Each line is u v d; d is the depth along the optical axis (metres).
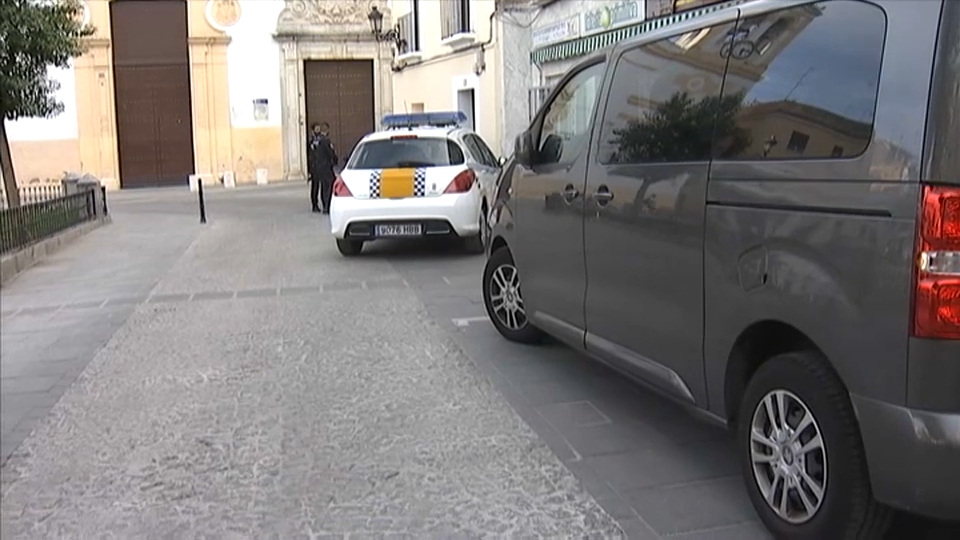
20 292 10.49
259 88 28.83
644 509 4.11
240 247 13.59
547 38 17.09
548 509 4.14
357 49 29.30
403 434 5.15
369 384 6.11
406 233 11.30
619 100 5.02
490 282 7.14
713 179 4.01
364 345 7.14
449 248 12.44
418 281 9.93
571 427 5.18
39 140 27.77
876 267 3.13
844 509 3.32
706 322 4.08
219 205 21.70
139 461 4.90
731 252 3.87
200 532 4.03
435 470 4.62
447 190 11.23
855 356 3.22
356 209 11.27
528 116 18.14
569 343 5.65
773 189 3.62
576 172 5.37
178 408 5.77
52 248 13.65
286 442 5.09
